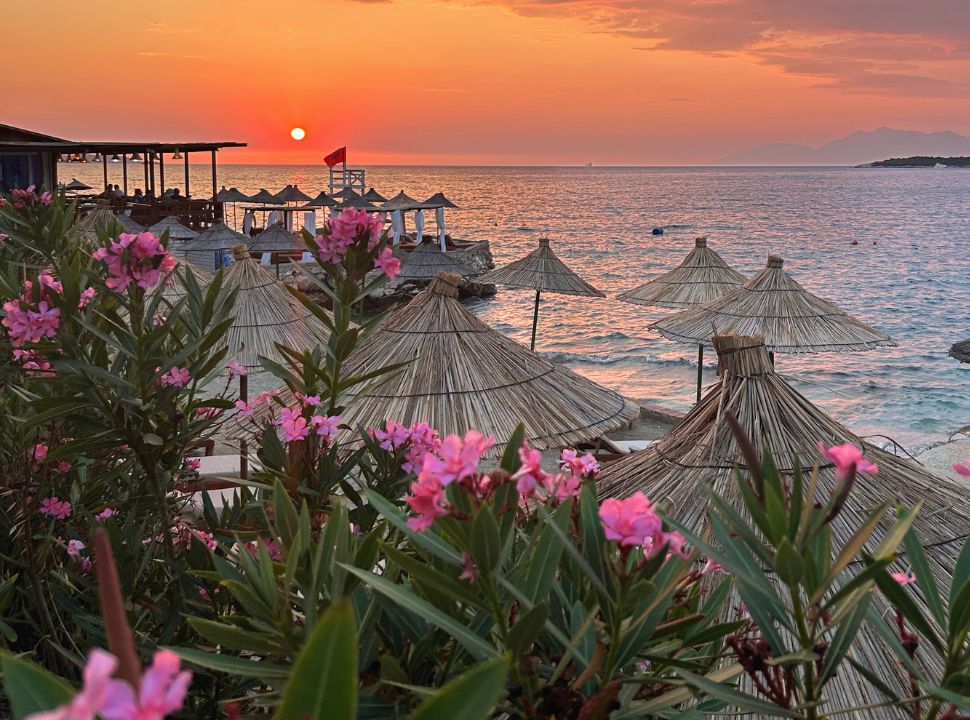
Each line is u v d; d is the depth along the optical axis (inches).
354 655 27.9
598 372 1127.6
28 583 103.2
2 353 114.0
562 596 54.8
